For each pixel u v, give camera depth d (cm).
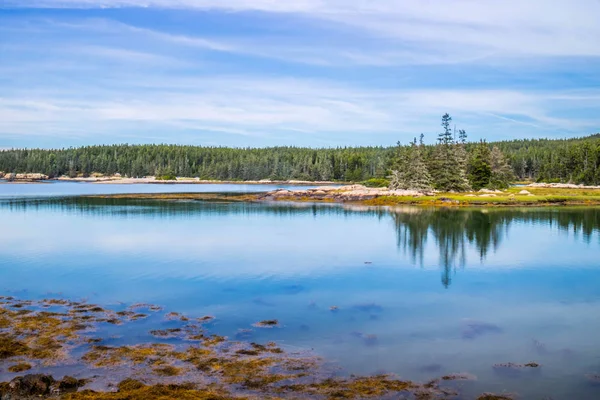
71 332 1930
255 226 5266
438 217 6169
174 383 1497
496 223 5484
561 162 16062
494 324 2080
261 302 2384
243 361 1664
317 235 4597
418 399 1412
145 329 1978
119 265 3212
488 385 1509
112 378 1533
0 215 6244
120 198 9538
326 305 2342
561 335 1950
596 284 2769
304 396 1422
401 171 11375
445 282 2806
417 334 1948
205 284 2731
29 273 2977
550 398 1427
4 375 1552
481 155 10812
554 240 4288
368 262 3353
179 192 12100
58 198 9419
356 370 1605
